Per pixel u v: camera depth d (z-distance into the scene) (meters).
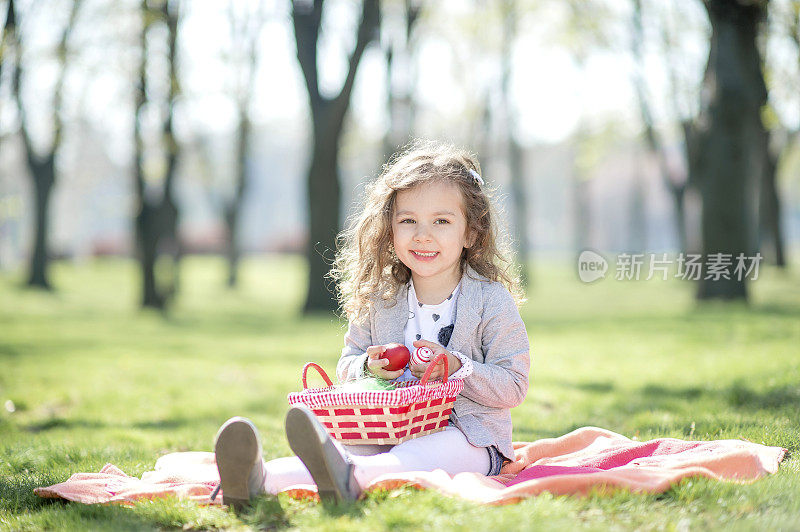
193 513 2.70
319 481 2.61
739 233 14.07
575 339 11.31
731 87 13.71
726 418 4.51
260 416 5.91
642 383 6.73
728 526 2.37
